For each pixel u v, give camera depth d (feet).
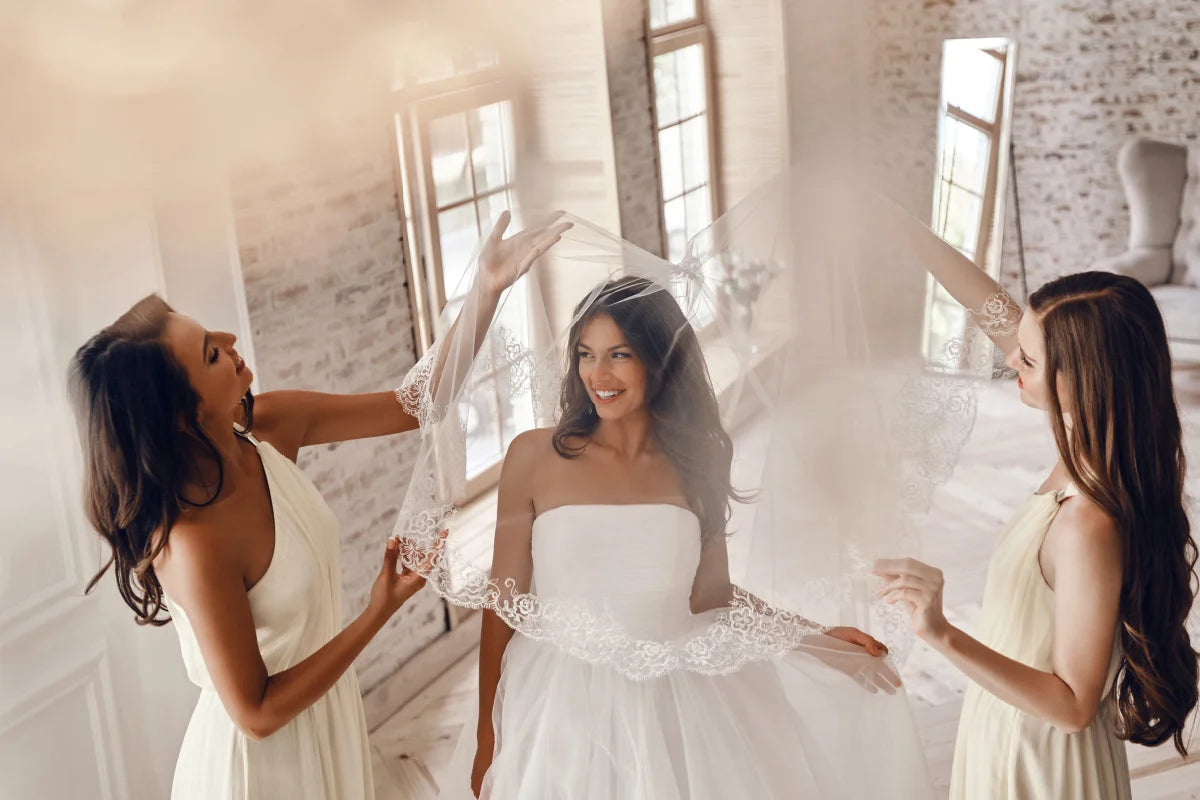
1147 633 5.50
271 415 6.93
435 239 11.68
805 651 5.95
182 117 7.04
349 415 7.20
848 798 6.30
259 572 6.24
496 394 6.06
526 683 6.43
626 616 5.98
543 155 11.55
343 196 10.34
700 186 10.37
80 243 7.71
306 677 5.94
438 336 6.95
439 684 12.03
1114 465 5.35
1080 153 19.89
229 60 6.59
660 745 6.09
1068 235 20.45
